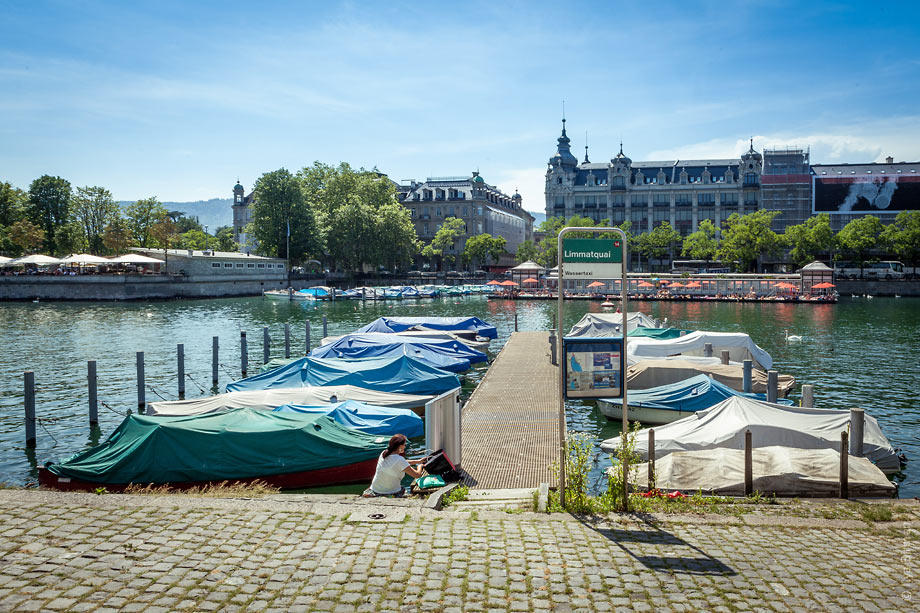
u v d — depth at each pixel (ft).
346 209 444.96
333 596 27.89
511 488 58.34
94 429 95.45
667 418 92.17
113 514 37.06
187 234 586.86
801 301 349.20
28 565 29.89
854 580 31.24
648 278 411.95
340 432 70.28
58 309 296.30
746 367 100.32
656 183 577.84
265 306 337.93
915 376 134.00
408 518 38.06
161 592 27.81
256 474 63.62
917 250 428.97
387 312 309.22
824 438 67.31
